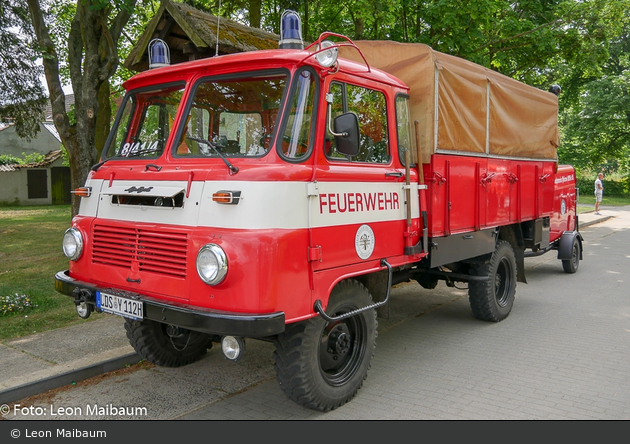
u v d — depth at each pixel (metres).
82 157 9.23
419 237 5.09
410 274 6.02
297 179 3.71
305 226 3.75
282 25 4.22
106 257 4.29
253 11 12.61
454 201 5.56
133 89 4.74
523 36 13.86
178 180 3.92
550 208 8.36
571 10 14.34
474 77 5.88
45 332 5.94
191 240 3.69
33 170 28.50
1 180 27.58
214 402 4.52
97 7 7.93
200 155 4.09
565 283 9.77
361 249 4.30
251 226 3.53
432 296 8.64
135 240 4.06
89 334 5.88
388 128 4.77
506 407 4.37
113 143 4.79
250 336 3.45
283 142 3.76
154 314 3.75
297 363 3.93
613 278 10.26
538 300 8.34
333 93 4.11
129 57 8.78
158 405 4.44
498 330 6.66
